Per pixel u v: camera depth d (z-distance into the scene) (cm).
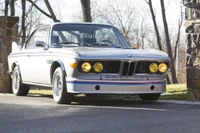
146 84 806
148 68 809
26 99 921
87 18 1606
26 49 1019
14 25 1214
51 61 855
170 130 496
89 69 771
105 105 792
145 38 4684
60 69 816
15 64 1097
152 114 640
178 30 4222
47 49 888
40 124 548
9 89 1212
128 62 786
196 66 889
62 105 783
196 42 888
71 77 784
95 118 597
